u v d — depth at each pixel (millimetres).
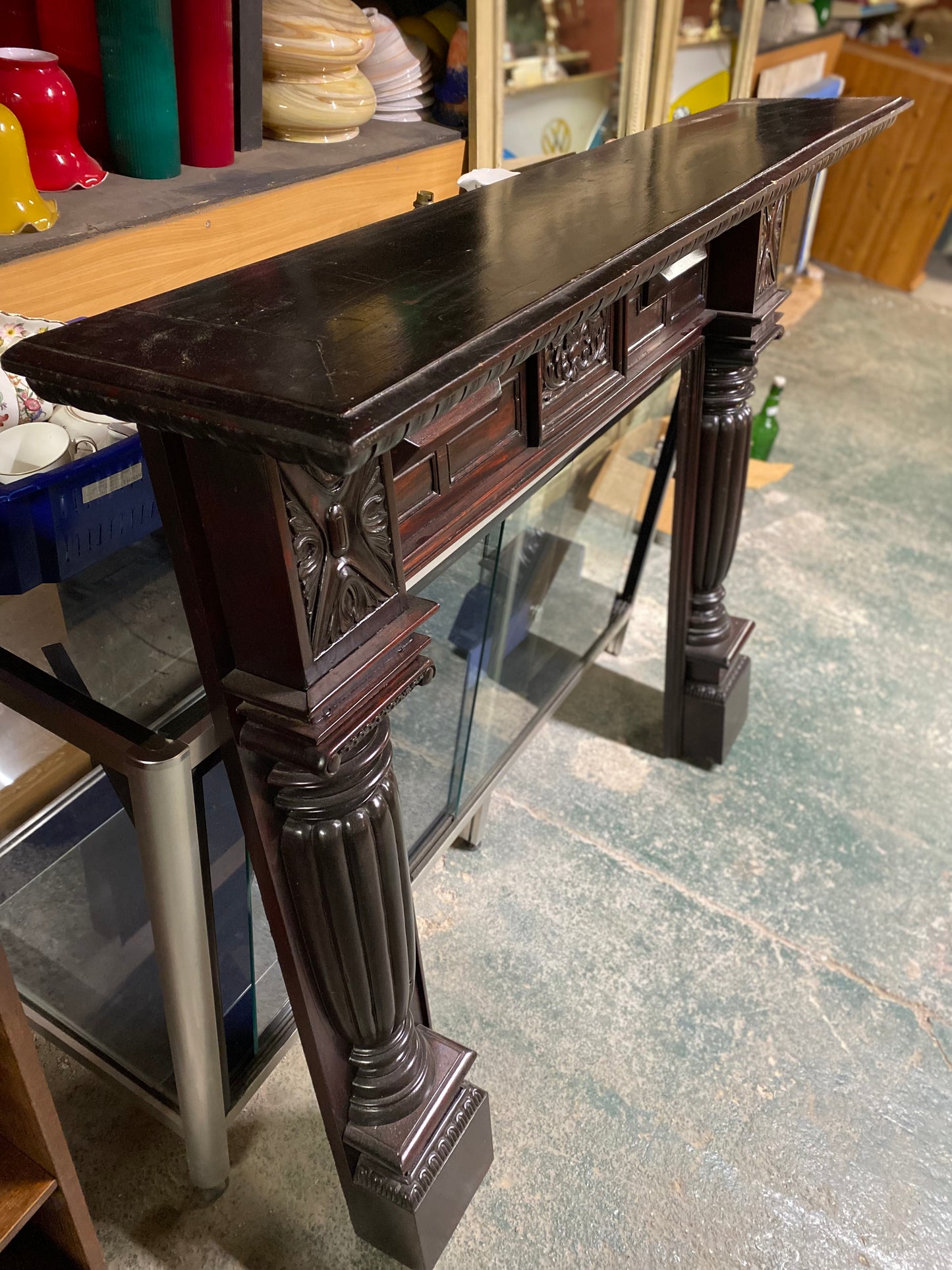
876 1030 1549
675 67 2592
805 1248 1286
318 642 824
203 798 935
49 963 1181
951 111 4074
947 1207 1337
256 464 707
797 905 1741
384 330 734
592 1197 1324
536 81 2029
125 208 1323
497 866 1783
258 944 1180
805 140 1408
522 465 1090
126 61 1353
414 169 1796
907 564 2672
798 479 3033
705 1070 1481
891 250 4504
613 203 1103
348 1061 1139
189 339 723
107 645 965
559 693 1871
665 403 1804
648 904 1729
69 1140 1374
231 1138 1385
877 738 2107
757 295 1554
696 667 1897
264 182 1486
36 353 714
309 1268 1251
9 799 1036
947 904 1757
